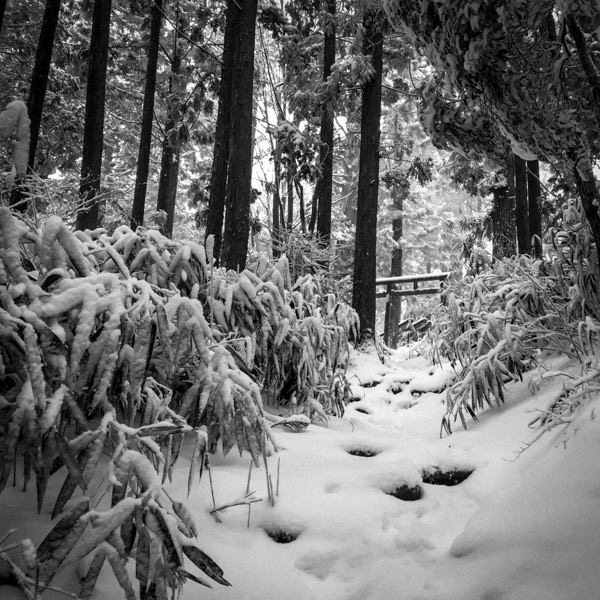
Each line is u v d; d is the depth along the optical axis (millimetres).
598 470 2285
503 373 4422
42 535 1693
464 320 4992
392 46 9953
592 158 2965
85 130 6832
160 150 17281
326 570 2072
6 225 1865
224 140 8070
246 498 2402
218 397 2398
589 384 2965
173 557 1529
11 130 1859
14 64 11258
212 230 7859
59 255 2039
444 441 3951
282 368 3711
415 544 2262
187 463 2619
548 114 2484
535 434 3201
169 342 2195
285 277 4289
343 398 4637
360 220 8289
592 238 3633
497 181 10141
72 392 1899
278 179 11219
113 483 1563
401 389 6168
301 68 10727
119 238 2947
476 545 2146
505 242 8758
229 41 8305
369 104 8562
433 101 2924
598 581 1687
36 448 1667
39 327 1765
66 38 11773
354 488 2668
